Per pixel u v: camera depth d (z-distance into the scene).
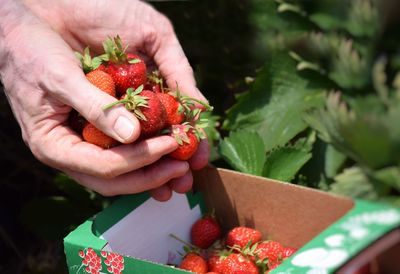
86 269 0.68
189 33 1.03
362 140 0.83
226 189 0.78
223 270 0.73
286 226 0.75
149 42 0.83
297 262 0.61
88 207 0.97
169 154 0.72
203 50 1.03
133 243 0.74
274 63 0.90
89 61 0.73
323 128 0.85
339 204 0.70
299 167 0.81
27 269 1.05
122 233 0.73
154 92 0.73
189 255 0.75
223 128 0.89
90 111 0.68
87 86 0.70
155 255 0.77
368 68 0.89
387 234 0.58
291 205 0.73
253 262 0.73
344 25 0.91
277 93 0.89
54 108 0.74
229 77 1.02
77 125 0.75
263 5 0.97
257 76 0.90
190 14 1.02
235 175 0.76
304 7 0.94
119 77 0.72
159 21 0.84
